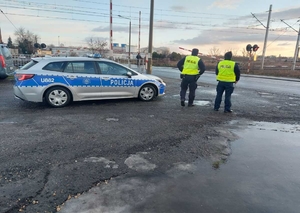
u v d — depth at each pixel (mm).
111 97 7426
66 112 6281
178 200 2639
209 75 22500
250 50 28297
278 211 2502
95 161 3506
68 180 2979
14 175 3053
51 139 4297
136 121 5598
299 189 2936
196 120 5852
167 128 5129
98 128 4996
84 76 6914
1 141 4137
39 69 6555
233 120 5977
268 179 3150
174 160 3629
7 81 11977
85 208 2465
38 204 2508
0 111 6250
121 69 7527
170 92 10125
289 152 4070
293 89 13102
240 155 3889
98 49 38781
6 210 2402
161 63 47188
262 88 12977
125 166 3389
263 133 5031
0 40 23594
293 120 6121
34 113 6113
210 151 4004
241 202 2635
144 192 2773
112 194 2719
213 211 2471
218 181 3062
